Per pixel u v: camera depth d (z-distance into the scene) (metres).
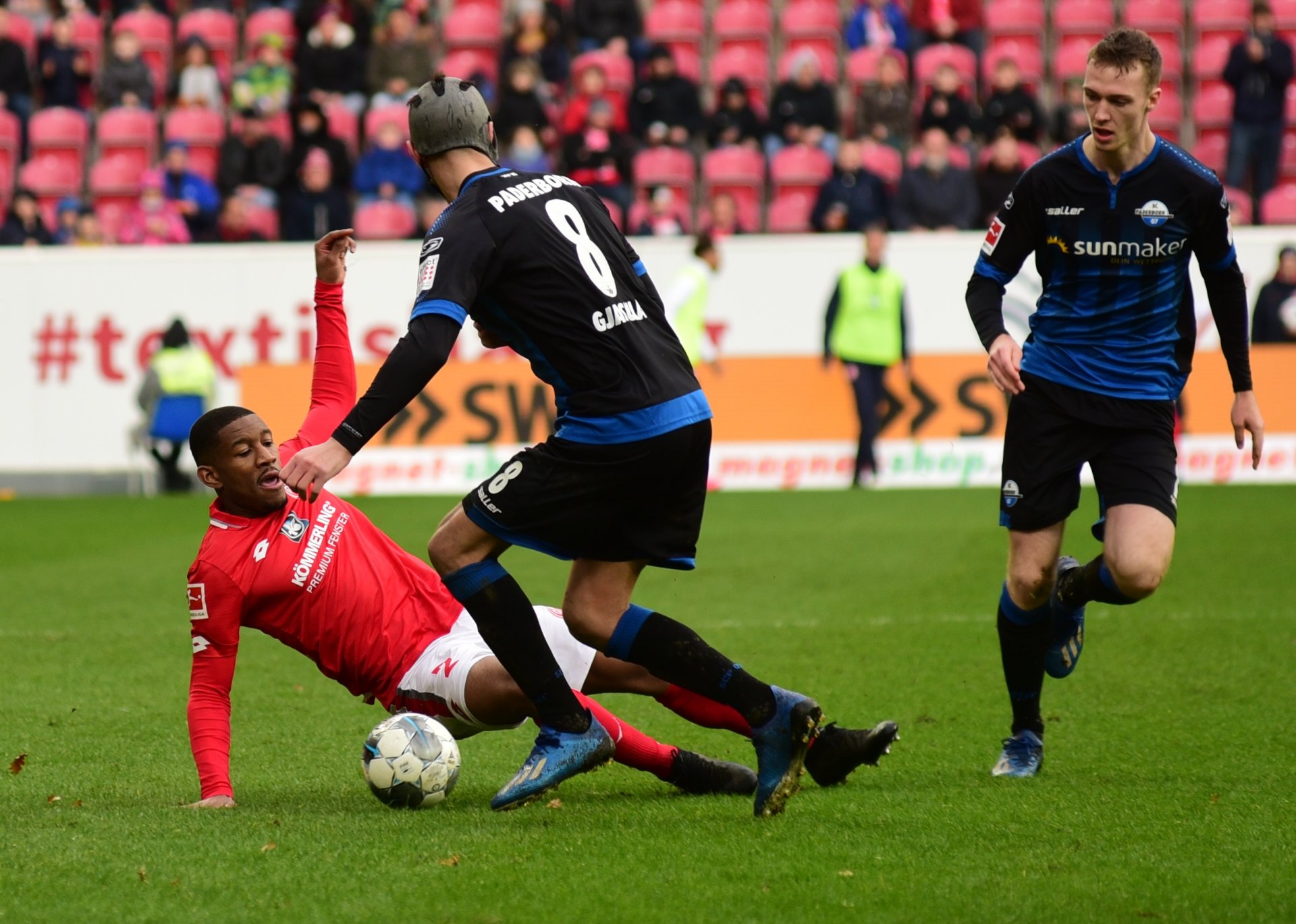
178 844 13.06
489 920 11.06
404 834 13.45
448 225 13.23
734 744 18.33
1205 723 18.70
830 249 49.78
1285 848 12.88
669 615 28.02
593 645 14.05
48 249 51.97
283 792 15.67
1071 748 17.52
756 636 25.69
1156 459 16.02
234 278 51.34
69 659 24.48
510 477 13.50
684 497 13.82
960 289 49.31
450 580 13.92
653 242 50.59
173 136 64.25
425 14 65.62
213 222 58.88
